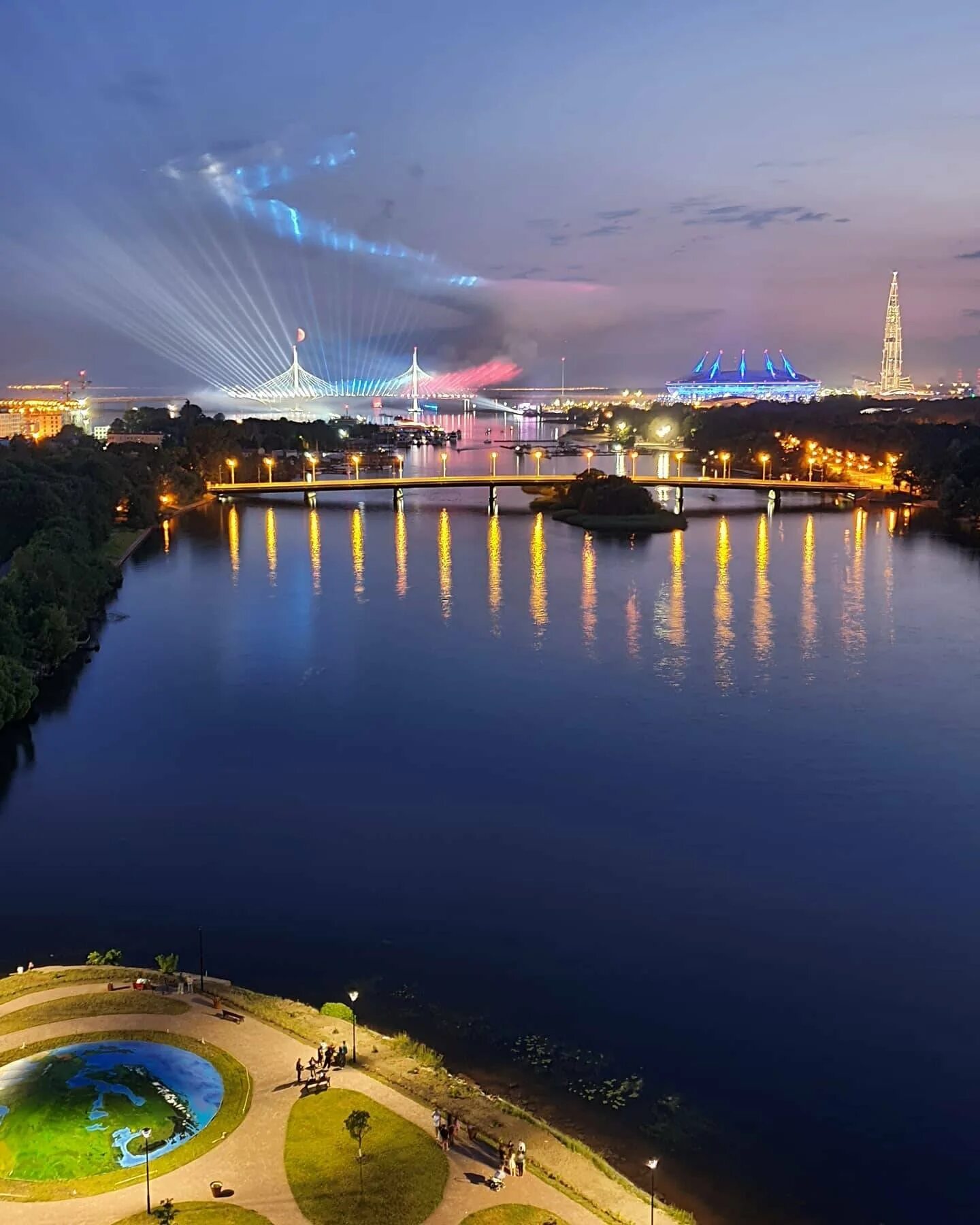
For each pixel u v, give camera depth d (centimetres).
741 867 12875
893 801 14750
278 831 13812
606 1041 9525
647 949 11075
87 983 9738
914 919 11712
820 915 11769
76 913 11719
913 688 19575
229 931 11369
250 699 19138
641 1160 8062
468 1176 7200
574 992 10294
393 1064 8575
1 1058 8338
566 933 11362
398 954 10931
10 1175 7094
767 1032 9731
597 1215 6925
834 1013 10019
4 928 11381
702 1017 9919
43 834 13675
